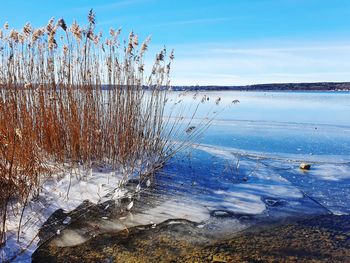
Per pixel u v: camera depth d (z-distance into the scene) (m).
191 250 2.73
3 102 3.57
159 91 5.01
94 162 4.66
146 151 5.02
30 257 2.54
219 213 3.50
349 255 2.69
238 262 2.55
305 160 5.77
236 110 14.80
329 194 4.12
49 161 4.29
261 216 3.45
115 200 3.65
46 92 4.20
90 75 4.53
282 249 2.77
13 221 2.96
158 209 3.54
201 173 4.86
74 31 4.34
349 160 5.80
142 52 4.85
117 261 2.54
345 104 19.00
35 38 4.06
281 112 14.04
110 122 4.75
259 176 4.81
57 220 3.13
